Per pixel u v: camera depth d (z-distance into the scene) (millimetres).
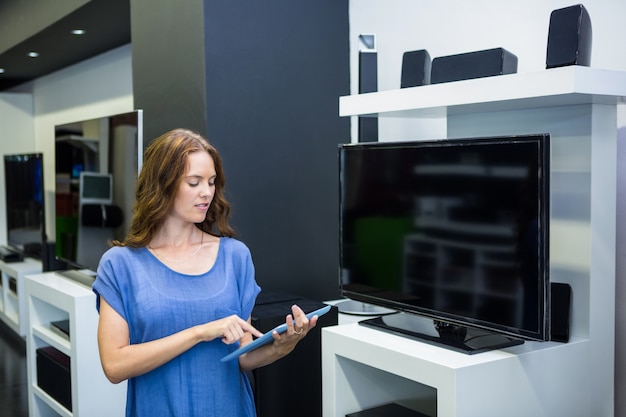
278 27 3363
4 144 7410
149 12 3646
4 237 7578
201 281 1839
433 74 2500
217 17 3209
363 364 2537
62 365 3568
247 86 3291
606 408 2355
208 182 1840
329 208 3539
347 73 3564
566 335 2268
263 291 3328
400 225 2461
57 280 3869
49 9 4648
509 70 2348
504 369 2096
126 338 1797
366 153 2586
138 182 1852
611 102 2215
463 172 2229
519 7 2697
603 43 2441
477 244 2193
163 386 1795
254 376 2820
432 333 2322
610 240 2324
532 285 2031
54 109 6953
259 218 3326
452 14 2992
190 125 3312
